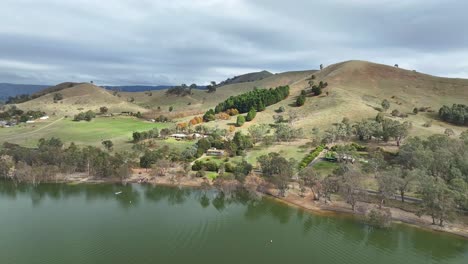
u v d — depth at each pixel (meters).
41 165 110.81
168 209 83.94
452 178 83.25
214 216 79.62
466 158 88.44
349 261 60.16
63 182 104.50
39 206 85.25
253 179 98.31
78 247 63.62
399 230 70.31
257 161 108.44
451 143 102.00
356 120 149.88
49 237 67.50
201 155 125.19
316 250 63.72
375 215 70.06
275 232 71.06
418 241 66.50
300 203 85.56
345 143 130.12
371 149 117.31
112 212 81.50
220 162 116.19
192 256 61.00
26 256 60.09
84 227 72.31
